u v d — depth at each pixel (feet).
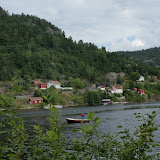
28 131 89.30
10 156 12.08
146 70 580.71
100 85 450.30
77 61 513.86
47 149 13.74
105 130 95.66
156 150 53.42
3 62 353.72
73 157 12.57
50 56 492.54
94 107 265.75
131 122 123.03
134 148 13.14
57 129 13.02
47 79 401.29
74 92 336.70
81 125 11.44
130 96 382.42
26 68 380.17
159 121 111.65
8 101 12.00
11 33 519.19
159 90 458.09
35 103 268.41
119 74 493.77
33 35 572.51
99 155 13.06
